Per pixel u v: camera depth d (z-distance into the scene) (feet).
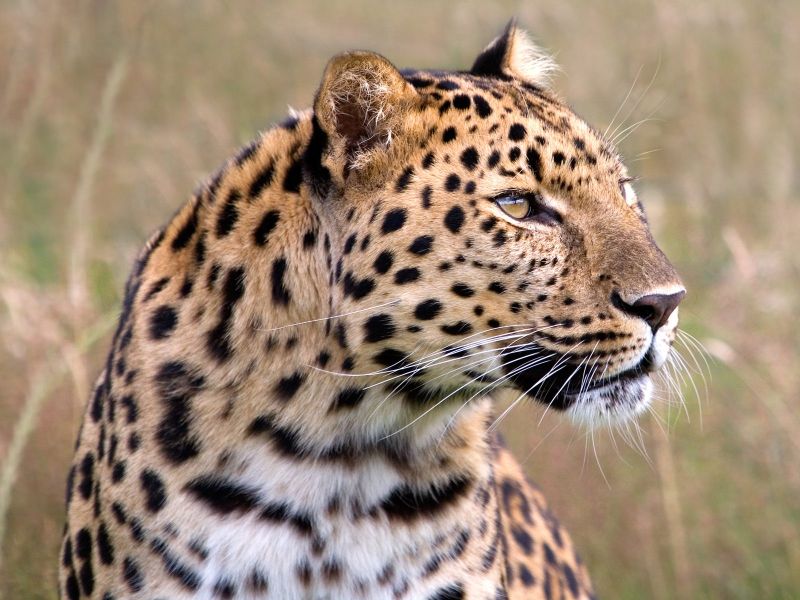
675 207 65.36
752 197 66.23
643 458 44.88
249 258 27.30
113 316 40.52
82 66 62.64
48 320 45.37
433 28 79.15
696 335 51.98
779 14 76.54
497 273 26.78
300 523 27.40
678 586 42.52
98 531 27.58
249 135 51.44
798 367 50.52
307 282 26.91
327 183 26.86
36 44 61.93
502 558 29.63
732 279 57.47
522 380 27.91
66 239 53.57
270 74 68.49
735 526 44.39
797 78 73.31
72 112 61.31
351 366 26.91
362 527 27.61
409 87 26.91
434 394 27.66
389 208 26.55
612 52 73.26
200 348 27.32
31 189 59.11
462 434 28.66
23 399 40.34
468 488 28.35
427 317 26.66
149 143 60.54
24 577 37.22
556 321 27.20
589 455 44.47
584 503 43.42
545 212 27.30
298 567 27.35
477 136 26.91
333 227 26.84
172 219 29.63
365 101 26.84
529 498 34.53
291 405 27.20
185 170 59.57
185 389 27.25
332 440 27.50
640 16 75.66
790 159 69.67
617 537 43.19
